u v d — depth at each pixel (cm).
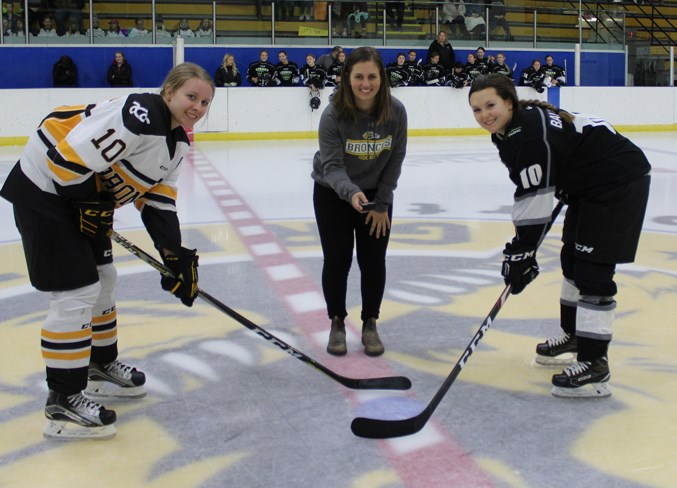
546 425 243
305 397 268
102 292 259
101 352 265
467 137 1476
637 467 214
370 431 233
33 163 228
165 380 284
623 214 256
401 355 311
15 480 211
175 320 354
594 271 260
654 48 1717
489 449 226
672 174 904
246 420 249
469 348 255
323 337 333
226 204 700
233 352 313
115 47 1538
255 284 418
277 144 1326
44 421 249
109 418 237
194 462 221
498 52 1708
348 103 288
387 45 1645
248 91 1396
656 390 270
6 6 1475
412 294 398
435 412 254
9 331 341
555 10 1731
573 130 256
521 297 390
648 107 1606
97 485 208
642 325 342
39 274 227
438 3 1656
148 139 226
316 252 496
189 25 1573
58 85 1475
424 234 555
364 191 312
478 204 694
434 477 210
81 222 228
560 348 295
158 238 247
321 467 217
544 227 258
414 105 1489
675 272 437
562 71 1616
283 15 1605
